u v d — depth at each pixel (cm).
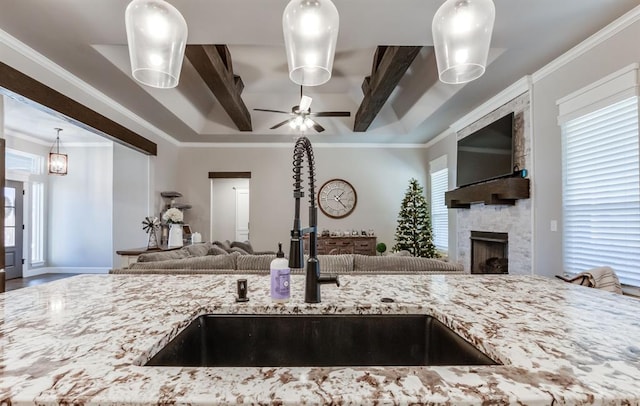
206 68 347
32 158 671
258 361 113
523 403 56
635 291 250
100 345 79
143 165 564
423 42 290
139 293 133
